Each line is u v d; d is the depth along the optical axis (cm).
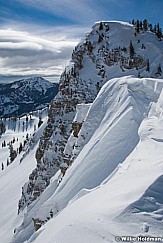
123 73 8419
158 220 1199
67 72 8912
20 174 12456
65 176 4288
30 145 14725
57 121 8675
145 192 1374
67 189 3984
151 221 1193
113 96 4550
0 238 7425
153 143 2195
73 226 1292
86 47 9012
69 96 8556
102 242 1123
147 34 9238
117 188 1648
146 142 2284
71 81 8675
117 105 4284
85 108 5878
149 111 3619
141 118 3656
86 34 9419
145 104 3894
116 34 9194
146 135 2400
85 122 4728
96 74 8569
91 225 1252
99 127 4375
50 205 4197
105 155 3669
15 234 6038
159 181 1453
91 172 3700
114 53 8725
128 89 4234
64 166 5822
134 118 3712
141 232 1135
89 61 8831
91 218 1311
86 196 1939
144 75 8238
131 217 1232
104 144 3794
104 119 4388
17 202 9506
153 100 3944
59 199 4031
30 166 12462
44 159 8212
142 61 8525
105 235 1161
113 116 4178
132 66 8481
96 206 1511
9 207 9488
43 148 9225
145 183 1476
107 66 8625
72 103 8450
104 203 1481
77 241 1180
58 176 6247
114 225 1203
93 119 4641
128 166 2017
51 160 8000
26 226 6012
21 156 15762
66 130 8175
